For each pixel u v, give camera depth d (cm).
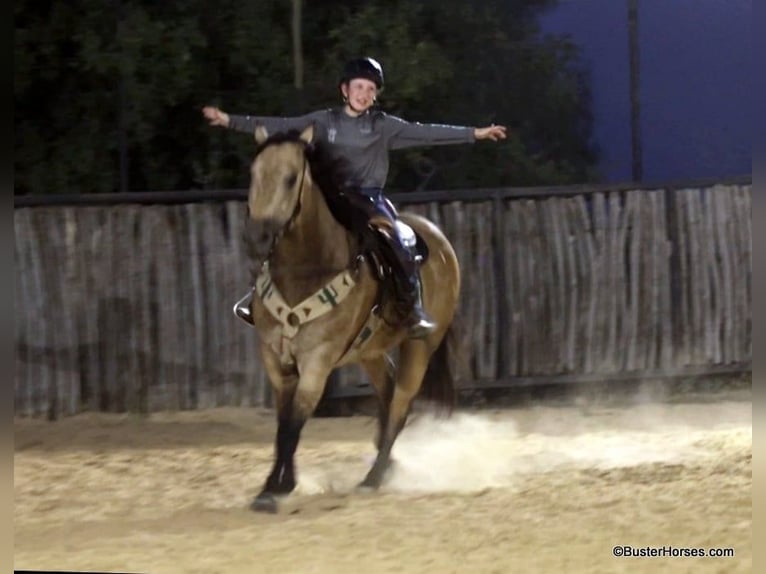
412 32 1639
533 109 1712
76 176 1549
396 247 936
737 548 754
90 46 1489
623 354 1459
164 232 1355
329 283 888
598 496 916
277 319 891
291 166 844
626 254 1459
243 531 827
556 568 717
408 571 715
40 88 1599
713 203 1468
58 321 1335
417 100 1606
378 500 928
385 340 979
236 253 1362
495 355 1435
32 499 963
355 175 941
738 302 1474
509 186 1642
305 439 1245
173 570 725
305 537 805
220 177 1560
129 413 1347
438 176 1633
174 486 1014
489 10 1688
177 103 1550
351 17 1614
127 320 1351
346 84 929
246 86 1592
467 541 786
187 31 1515
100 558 758
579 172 1703
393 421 1011
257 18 1563
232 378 1365
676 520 829
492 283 1432
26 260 1328
